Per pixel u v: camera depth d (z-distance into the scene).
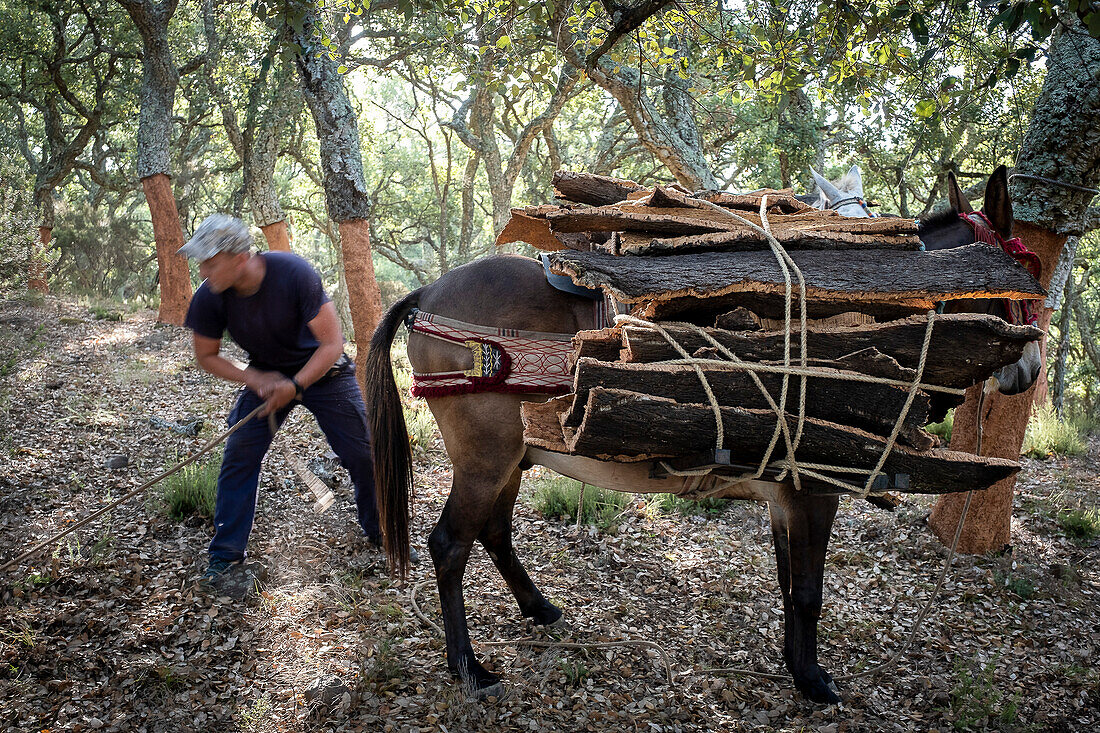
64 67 19.59
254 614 3.85
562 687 3.58
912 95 5.99
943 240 3.71
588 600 4.39
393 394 3.78
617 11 5.48
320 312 3.86
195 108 19.20
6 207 11.69
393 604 4.07
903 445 3.11
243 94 17.77
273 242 14.16
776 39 5.79
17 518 4.55
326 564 4.43
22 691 3.18
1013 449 5.17
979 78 5.73
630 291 2.88
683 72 6.88
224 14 16.27
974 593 4.65
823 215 3.46
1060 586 4.79
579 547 4.96
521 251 19.61
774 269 3.02
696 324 3.19
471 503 3.54
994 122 9.43
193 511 4.80
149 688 3.28
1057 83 4.81
